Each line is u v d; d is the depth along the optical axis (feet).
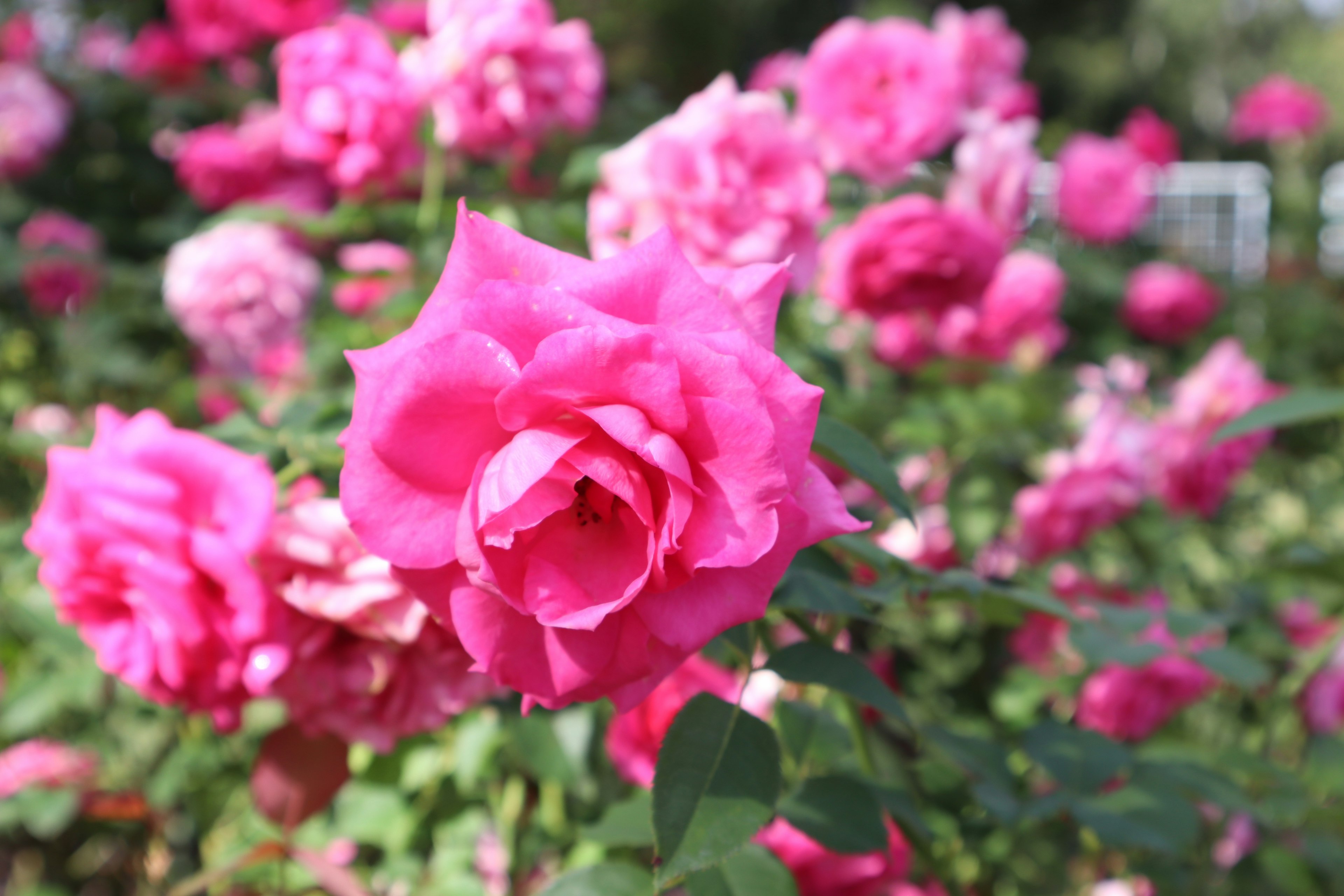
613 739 2.00
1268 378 4.62
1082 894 2.40
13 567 2.15
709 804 1.32
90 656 2.16
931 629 2.91
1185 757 2.32
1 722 2.48
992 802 1.97
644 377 1.15
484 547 1.24
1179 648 2.09
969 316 2.93
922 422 2.66
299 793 1.88
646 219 2.09
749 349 1.23
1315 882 2.17
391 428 1.21
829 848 1.69
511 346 1.21
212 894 2.38
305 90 2.43
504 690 1.88
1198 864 2.25
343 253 2.87
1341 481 4.24
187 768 2.62
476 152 2.46
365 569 1.73
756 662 2.12
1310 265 6.30
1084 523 2.71
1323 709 2.43
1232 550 3.73
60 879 2.98
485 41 2.32
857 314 2.55
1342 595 2.27
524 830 2.33
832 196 2.61
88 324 3.52
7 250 3.63
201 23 3.77
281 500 1.85
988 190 2.62
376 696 1.80
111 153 4.05
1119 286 4.24
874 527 2.39
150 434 1.74
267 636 1.74
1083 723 2.56
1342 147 19.85
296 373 2.79
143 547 1.72
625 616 1.29
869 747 1.86
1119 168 4.06
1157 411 3.35
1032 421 2.71
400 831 2.33
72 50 4.59
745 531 1.18
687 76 11.07
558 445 1.19
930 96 2.52
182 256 3.13
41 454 2.83
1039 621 2.70
